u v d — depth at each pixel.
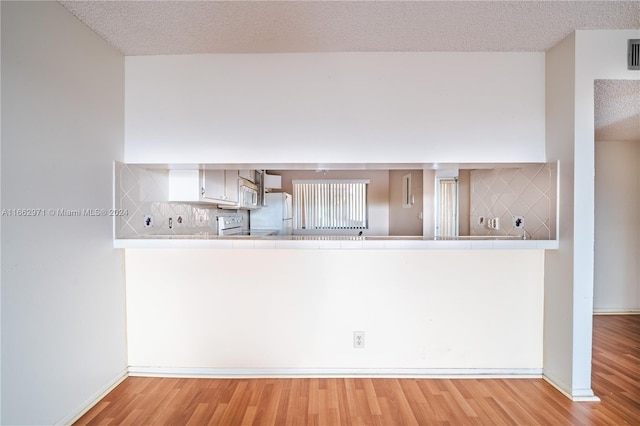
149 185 2.43
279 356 2.25
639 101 2.34
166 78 2.21
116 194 2.10
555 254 2.12
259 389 2.08
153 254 2.25
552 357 2.14
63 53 1.69
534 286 2.25
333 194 5.89
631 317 3.58
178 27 1.88
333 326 2.25
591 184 1.95
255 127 2.21
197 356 2.25
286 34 1.96
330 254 2.24
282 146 2.20
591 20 1.83
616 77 1.94
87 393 1.86
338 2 1.64
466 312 2.25
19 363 1.45
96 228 1.94
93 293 1.91
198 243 2.12
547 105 2.16
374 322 2.25
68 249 1.72
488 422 1.75
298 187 5.93
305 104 2.20
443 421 1.76
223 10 1.71
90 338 1.89
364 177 5.81
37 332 1.53
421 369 2.25
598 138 3.57
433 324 2.25
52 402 1.62
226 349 2.25
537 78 2.19
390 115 2.19
